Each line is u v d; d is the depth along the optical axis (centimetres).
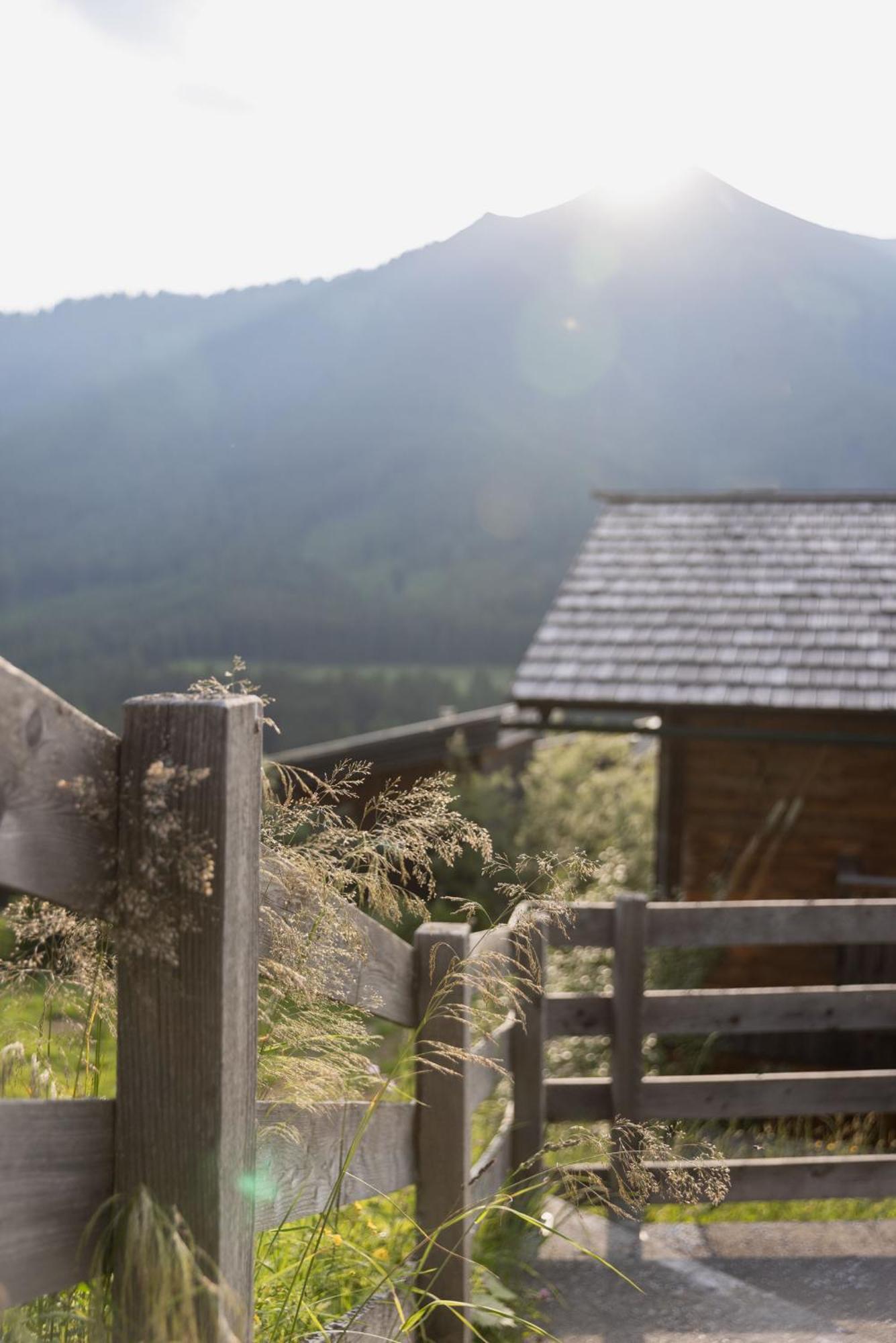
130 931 138
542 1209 373
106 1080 214
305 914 193
